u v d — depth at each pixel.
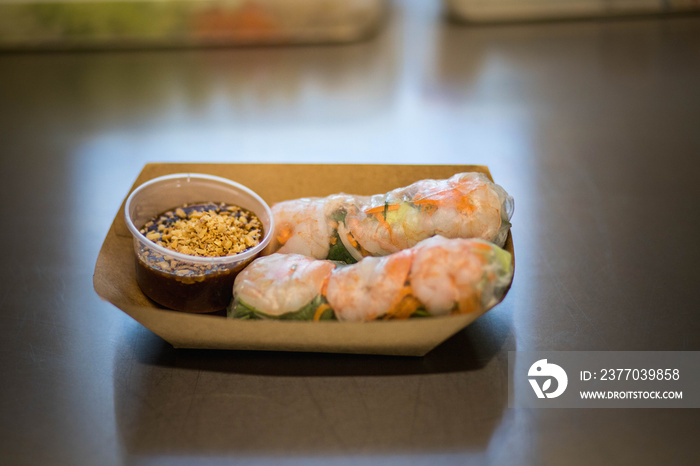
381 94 0.70
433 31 0.84
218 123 0.66
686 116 0.65
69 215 0.55
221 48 0.81
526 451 0.40
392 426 0.41
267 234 0.47
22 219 0.54
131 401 0.42
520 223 0.53
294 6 0.80
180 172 0.51
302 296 0.43
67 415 0.41
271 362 0.44
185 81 0.74
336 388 0.42
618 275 0.49
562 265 0.50
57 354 0.44
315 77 0.74
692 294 0.48
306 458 0.40
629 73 0.72
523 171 0.59
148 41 0.81
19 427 0.41
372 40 0.82
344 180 0.51
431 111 0.67
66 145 0.63
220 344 0.43
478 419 0.41
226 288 0.45
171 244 0.46
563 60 0.76
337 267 0.44
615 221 0.53
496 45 0.80
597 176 0.58
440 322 0.40
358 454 0.40
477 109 0.67
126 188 0.58
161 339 0.45
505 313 0.46
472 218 0.45
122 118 0.67
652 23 0.83
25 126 0.65
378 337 0.41
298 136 0.64
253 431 0.41
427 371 0.43
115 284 0.45
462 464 0.40
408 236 0.46
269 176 0.51
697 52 0.76
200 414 0.41
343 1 0.79
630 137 0.63
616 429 0.41
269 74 0.75
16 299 0.48
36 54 0.79
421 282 0.41
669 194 0.56
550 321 0.46
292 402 0.42
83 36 0.79
